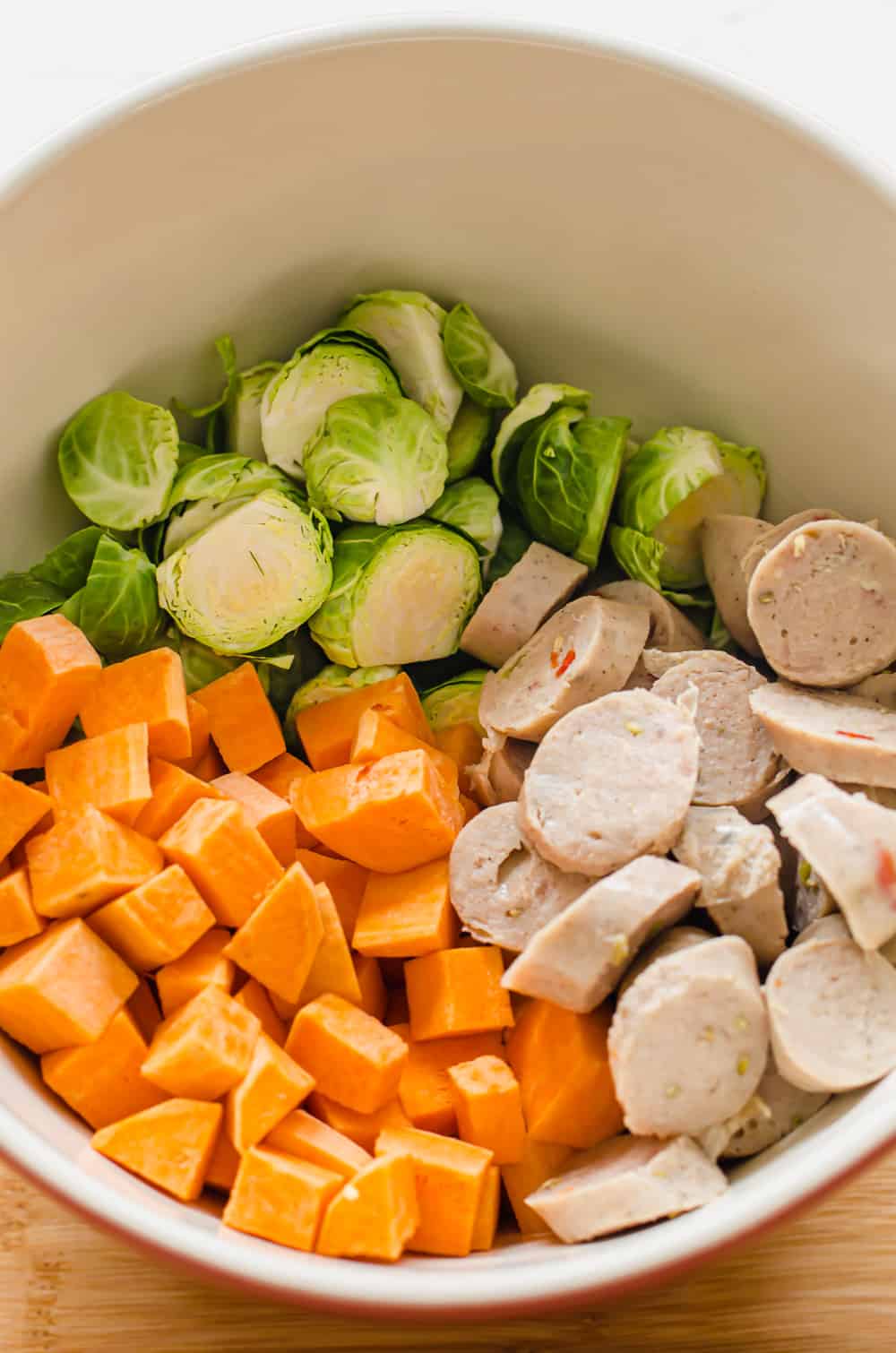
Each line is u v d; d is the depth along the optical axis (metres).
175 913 0.35
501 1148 0.34
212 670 0.39
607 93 0.36
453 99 0.37
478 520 0.40
